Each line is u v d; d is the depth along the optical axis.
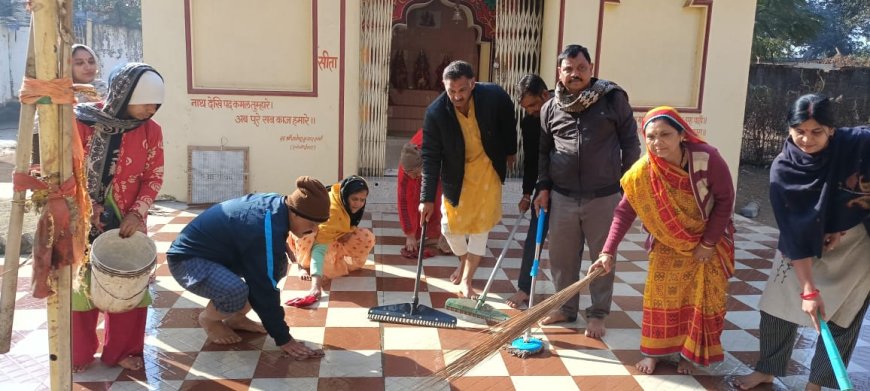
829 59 16.31
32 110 2.17
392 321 3.81
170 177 6.99
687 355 3.17
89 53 3.73
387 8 7.23
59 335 2.29
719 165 2.86
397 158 9.13
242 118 6.98
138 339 3.19
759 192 10.02
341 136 7.18
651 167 2.94
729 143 7.74
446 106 4.04
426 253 5.30
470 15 8.38
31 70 2.16
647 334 3.22
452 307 3.94
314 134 7.14
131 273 2.84
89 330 3.09
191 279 3.15
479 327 3.80
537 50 7.61
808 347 3.67
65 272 2.28
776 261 3.05
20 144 2.17
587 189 3.59
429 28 11.36
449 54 11.47
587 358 3.43
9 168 9.12
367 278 4.68
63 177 2.24
